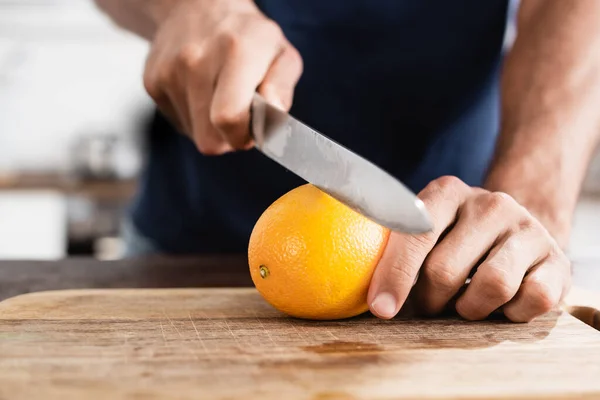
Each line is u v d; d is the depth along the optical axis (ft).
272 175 4.47
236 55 2.67
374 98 4.36
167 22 3.14
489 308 2.34
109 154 9.61
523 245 2.35
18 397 1.65
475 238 2.35
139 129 10.28
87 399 1.64
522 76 3.44
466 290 2.36
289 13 4.36
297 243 2.20
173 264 3.89
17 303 2.61
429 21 4.22
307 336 2.19
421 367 1.90
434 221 2.32
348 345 2.10
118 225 9.84
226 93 2.59
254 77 2.65
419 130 4.41
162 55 3.00
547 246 2.42
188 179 4.71
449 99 4.35
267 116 2.55
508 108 3.42
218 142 2.98
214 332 2.22
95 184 9.44
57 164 11.51
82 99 11.46
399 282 2.23
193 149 4.56
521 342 2.16
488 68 4.34
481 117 4.47
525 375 1.86
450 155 4.49
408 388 1.74
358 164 2.15
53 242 10.37
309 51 4.34
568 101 3.26
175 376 1.79
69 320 2.35
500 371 1.88
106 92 11.49
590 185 9.14
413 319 2.43
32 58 11.23
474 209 2.42
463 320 2.42
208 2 3.02
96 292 2.84
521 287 2.34
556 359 1.99
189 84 2.88
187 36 2.91
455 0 4.18
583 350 2.08
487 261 2.32
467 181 4.59
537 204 2.97
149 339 2.13
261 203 4.57
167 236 4.91
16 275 3.45
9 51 11.10
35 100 11.37
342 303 2.26
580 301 2.75
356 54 4.31
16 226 10.28
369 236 2.23
